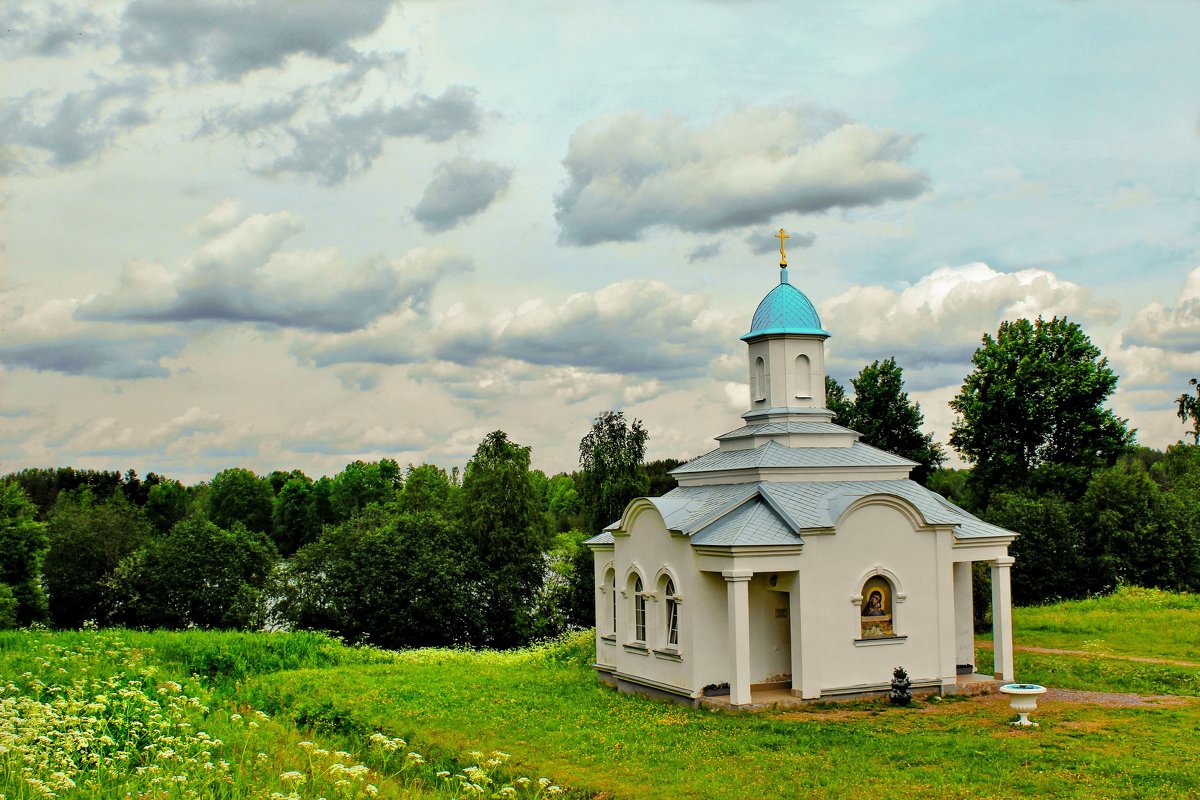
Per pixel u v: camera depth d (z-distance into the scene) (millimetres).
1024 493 62656
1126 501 59812
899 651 28969
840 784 19453
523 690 31750
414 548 58406
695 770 20859
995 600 30812
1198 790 18594
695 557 28766
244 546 64250
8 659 28203
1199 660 35156
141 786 15008
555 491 132125
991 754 21484
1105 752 21594
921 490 32000
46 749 15016
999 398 64688
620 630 32688
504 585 58688
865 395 66562
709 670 28531
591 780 20281
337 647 42000
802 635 27812
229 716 23750
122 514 75938
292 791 15500
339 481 127000
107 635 37094
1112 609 50281
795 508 29000
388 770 21844
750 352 35250
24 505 64375
